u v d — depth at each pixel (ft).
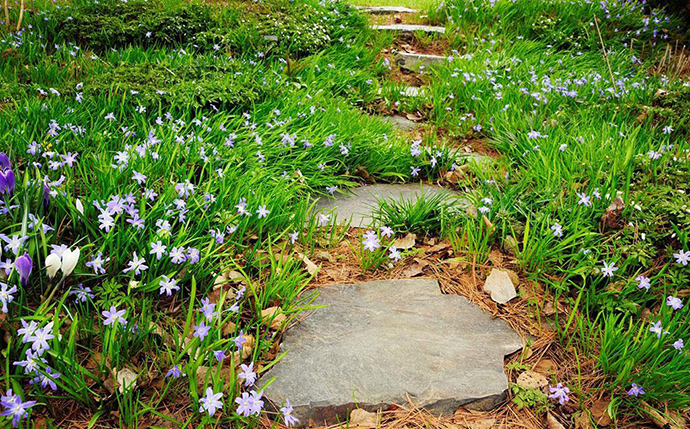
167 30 18.66
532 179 11.73
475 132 15.79
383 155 13.12
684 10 24.82
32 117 11.18
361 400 6.64
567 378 7.30
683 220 9.40
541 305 8.58
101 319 7.06
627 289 8.33
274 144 12.28
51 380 5.79
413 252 9.66
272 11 21.93
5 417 5.59
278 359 7.00
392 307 8.41
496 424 6.61
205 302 6.85
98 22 18.35
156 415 6.24
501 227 9.92
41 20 18.17
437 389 6.84
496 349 7.66
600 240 9.53
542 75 18.94
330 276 9.21
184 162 10.60
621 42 22.75
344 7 24.20
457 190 12.42
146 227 8.11
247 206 9.69
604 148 12.41
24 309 6.73
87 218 8.22
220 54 18.01
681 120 14.53
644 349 7.13
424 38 23.32
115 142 10.96
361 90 18.45
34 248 7.05
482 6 24.84
